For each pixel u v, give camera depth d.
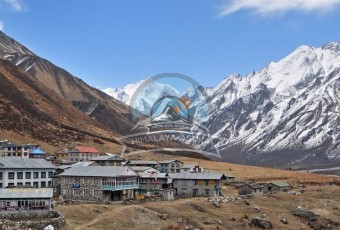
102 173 162.75
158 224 124.50
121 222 120.69
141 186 178.75
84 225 115.81
